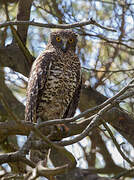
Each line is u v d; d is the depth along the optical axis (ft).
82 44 44.45
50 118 39.55
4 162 26.96
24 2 38.27
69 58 39.06
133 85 28.12
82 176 21.53
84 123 30.78
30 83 38.37
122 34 43.52
